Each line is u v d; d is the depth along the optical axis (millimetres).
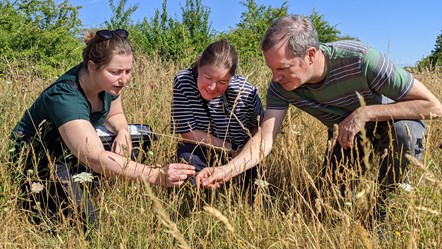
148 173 2812
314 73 3027
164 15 11844
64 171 3041
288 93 3262
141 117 4172
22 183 3076
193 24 12398
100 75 2902
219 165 3029
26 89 4859
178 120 3459
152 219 2693
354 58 3012
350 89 3127
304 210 3020
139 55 7715
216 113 3447
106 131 3367
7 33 10281
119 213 2799
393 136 3131
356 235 2303
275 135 3295
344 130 3086
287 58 2881
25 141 3109
